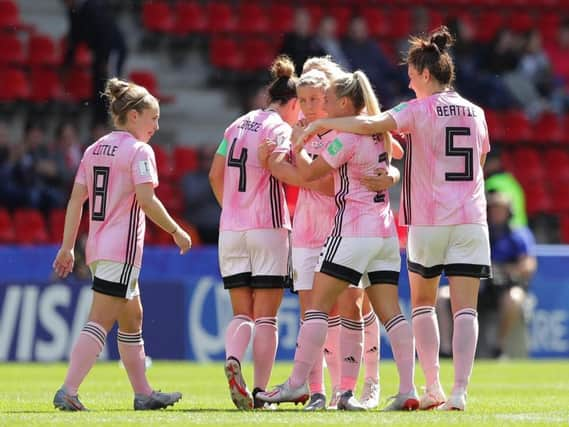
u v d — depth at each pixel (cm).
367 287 2603
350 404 2569
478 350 5500
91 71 6844
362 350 2677
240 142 2717
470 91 7494
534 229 7338
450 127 2616
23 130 7069
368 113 2614
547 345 5597
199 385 3888
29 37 7269
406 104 2617
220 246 2734
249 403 2581
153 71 7588
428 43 2664
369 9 8012
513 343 5534
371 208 2556
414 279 2691
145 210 2553
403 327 2566
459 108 2631
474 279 2616
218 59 7612
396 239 2597
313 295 2567
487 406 2856
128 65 7556
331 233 2577
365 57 7031
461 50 7681
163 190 6656
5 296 5119
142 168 2552
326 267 2539
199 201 6253
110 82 2661
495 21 8250
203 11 7831
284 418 2291
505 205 5478
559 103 7869
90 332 2539
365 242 2534
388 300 2580
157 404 2633
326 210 2683
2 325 5112
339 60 6969
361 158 2552
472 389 3744
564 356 5622
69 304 5178
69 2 6756
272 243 2677
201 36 7712
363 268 2547
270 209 2684
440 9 8256
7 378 4181
